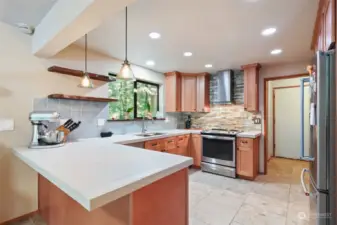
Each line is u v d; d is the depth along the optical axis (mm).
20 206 2209
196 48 2891
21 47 2221
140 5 1768
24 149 1952
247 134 3635
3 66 2104
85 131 2846
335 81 1357
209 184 3332
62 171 1185
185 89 4676
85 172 1167
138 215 1110
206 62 3670
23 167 2230
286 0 1705
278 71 3861
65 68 2441
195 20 2051
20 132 2209
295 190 3057
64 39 1854
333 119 1367
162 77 4590
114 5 1317
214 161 3953
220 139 3883
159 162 1401
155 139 3324
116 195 925
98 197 855
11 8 1806
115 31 2295
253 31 2322
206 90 4645
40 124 2182
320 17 1846
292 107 5402
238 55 3244
